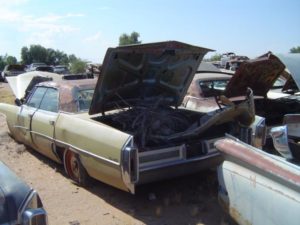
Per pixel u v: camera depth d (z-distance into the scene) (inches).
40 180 245.0
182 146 203.9
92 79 264.5
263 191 137.6
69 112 234.1
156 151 195.6
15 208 110.6
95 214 194.9
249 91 206.7
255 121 223.0
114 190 224.8
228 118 210.4
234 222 167.8
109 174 191.8
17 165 277.1
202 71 344.2
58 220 188.5
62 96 242.5
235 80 233.8
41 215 112.3
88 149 203.5
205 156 210.2
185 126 236.1
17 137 313.3
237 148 152.1
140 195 217.5
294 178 124.4
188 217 189.6
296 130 160.6
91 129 204.5
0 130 383.2
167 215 192.4
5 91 994.7
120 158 181.8
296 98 303.6
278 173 129.7
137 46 196.9
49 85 262.4
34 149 298.0
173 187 227.5
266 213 136.9
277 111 288.7
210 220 185.9
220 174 162.4
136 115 228.7
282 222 130.0
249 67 227.6
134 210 198.2
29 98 285.3
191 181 235.5
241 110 204.5
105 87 221.1
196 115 247.0
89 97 243.9
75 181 236.1
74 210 200.1
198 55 238.5
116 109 242.5
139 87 242.7
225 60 1138.0
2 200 110.7
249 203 145.2
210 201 207.9
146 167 191.6
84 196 217.8
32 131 267.3
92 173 210.2
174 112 248.7
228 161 157.9
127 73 224.4
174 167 200.1
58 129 231.6
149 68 229.5
